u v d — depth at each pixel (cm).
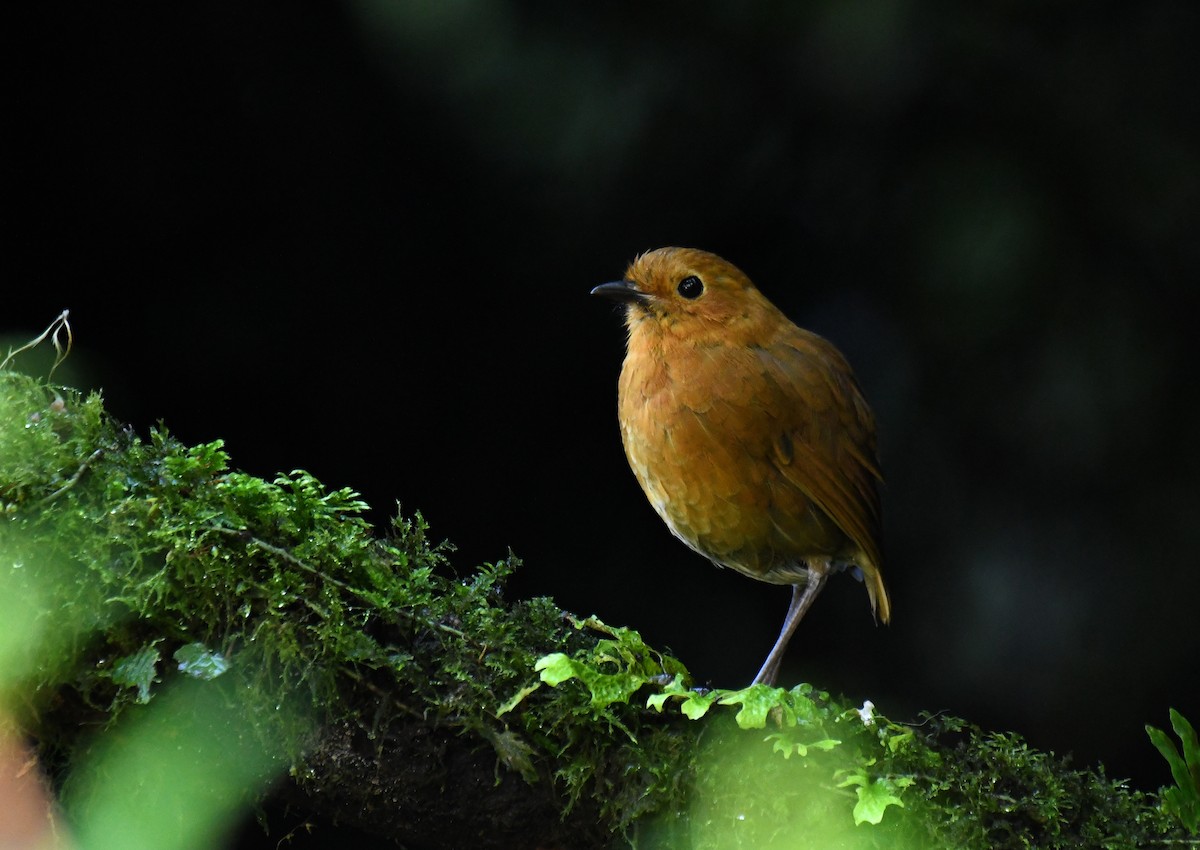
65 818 412
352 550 438
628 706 446
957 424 1109
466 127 1049
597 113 1018
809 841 435
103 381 1013
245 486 435
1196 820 461
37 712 410
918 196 1016
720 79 1026
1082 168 1008
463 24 1008
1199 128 1005
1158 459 1075
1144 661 1110
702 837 441
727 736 446
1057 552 1119
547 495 1178
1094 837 455
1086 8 1008
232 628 425
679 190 1067
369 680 432
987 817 448
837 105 1019
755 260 1117
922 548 1145
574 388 1190
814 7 983
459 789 436
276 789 431
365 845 868
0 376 443
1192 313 1038
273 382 1087
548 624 471
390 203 1116
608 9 1025
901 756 449
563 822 445
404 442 1143
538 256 1124
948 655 1141
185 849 409
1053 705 1123
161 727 415
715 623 1177
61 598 411
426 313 1149
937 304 1026
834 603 1180
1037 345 1042
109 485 422
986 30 984
